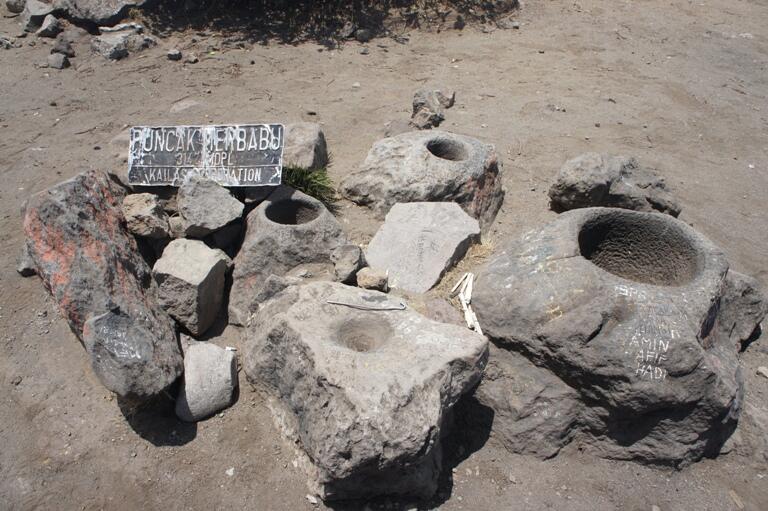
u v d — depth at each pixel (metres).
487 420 4.24
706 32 11.12
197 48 9.73
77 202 4.38
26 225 4.36
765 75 9.77
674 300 3.89
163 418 4.23
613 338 3.81
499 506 3.87
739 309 4.79
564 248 4.20
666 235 4.59
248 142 5.23
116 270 4.30
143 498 3.84
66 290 4.12
